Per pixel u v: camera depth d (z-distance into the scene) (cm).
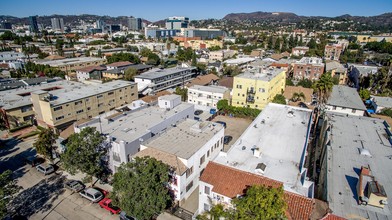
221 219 2398
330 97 6438
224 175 2819
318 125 5719
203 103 7688
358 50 15550
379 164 3058
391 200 2428
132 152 3847
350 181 2734
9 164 4469
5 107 5866
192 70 11181
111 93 6906
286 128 4209
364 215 2255
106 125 4497
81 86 7425
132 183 2666
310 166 4234
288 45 19862
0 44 18650
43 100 5538
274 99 6906
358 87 9212
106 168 4022
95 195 3416
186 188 3453
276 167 3058
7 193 2792
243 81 7050
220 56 16012
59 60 12862
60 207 3353
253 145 3609
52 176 4081
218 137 4300
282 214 1933
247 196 2053
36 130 5891
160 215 3189
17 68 11506
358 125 4247
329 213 2255
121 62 12069
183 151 3578
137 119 4788
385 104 6394
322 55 15600
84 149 3350
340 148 3444
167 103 5356
